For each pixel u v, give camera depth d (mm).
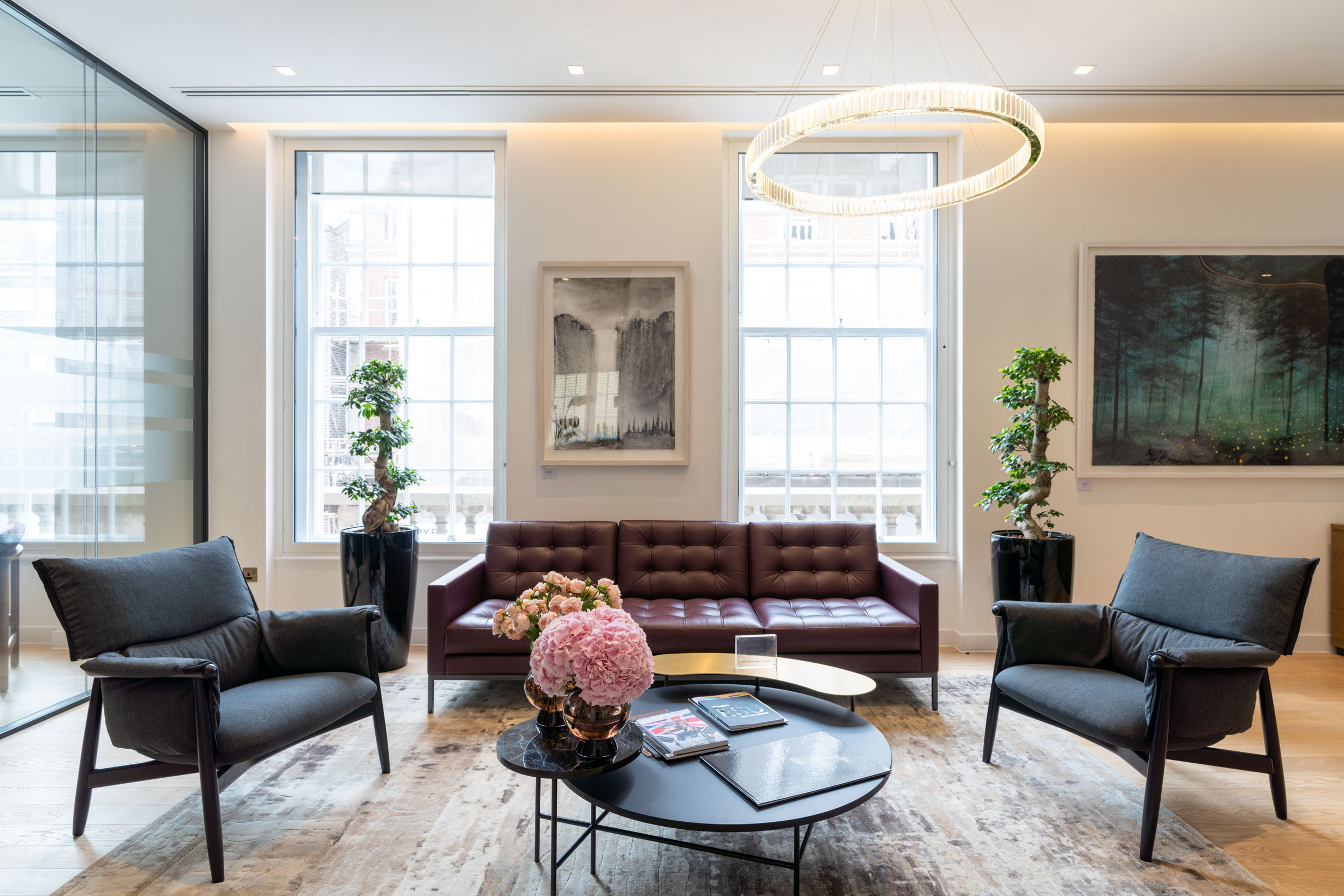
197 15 3121
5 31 3012
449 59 3508
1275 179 4266
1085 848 2178
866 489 4523
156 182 3916
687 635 3281
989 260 4285
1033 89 3775
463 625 3264
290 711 2268
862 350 4512
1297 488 4262
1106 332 4258
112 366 3586
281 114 4102
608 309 4266
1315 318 4242
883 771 1933
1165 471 4246
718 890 1955
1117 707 2303
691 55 3479
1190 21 3143
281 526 4426
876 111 2137
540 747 1952
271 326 4363
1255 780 2629
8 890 1948
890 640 3275
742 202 4453
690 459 4273
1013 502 3898
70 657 2166
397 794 2494
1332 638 4207
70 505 3326
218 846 2000
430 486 4516
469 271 4508
